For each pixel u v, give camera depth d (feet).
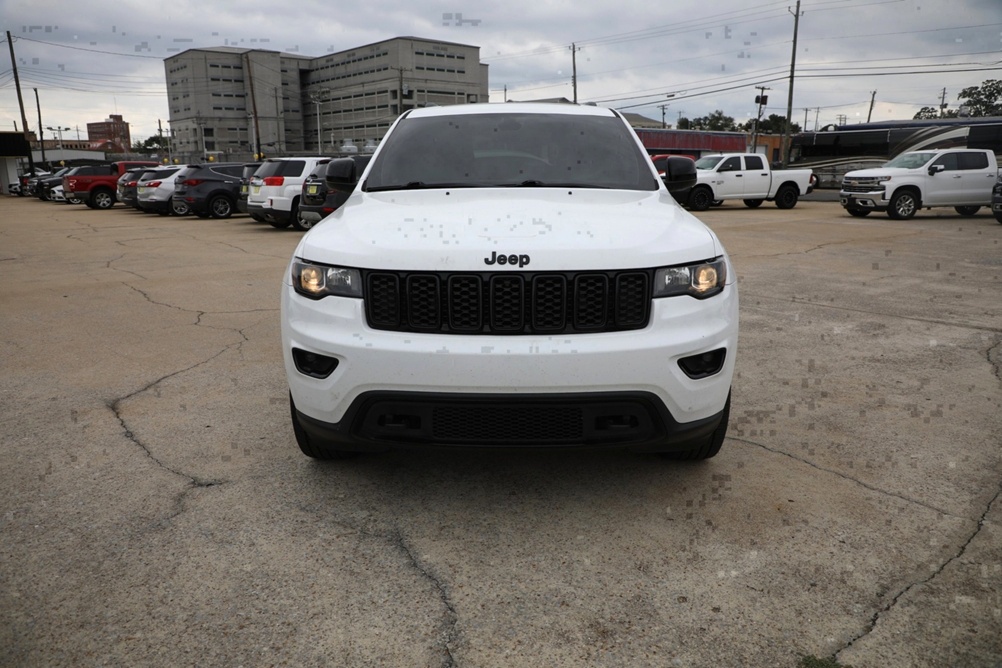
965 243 38.78
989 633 6.78
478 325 8.17
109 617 7.06
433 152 12.05
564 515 9.05
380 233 8.84
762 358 15.97
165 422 12.21
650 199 10.77
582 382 7.97
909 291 24.29
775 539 8.45
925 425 11.94
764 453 10.87
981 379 14.44
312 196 38.22
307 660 6.49
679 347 8.21
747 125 320.50
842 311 20.95
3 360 16.07
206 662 6.46
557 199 10.44
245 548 8.30
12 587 7.54
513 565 7.97
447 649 6.63
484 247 8.20
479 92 451.53
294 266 9.12
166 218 63.10
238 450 11.07
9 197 129.29
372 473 10.28
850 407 12.81
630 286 8.23
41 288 25.54
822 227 49.03
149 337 18.15
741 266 30.19
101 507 9.25
